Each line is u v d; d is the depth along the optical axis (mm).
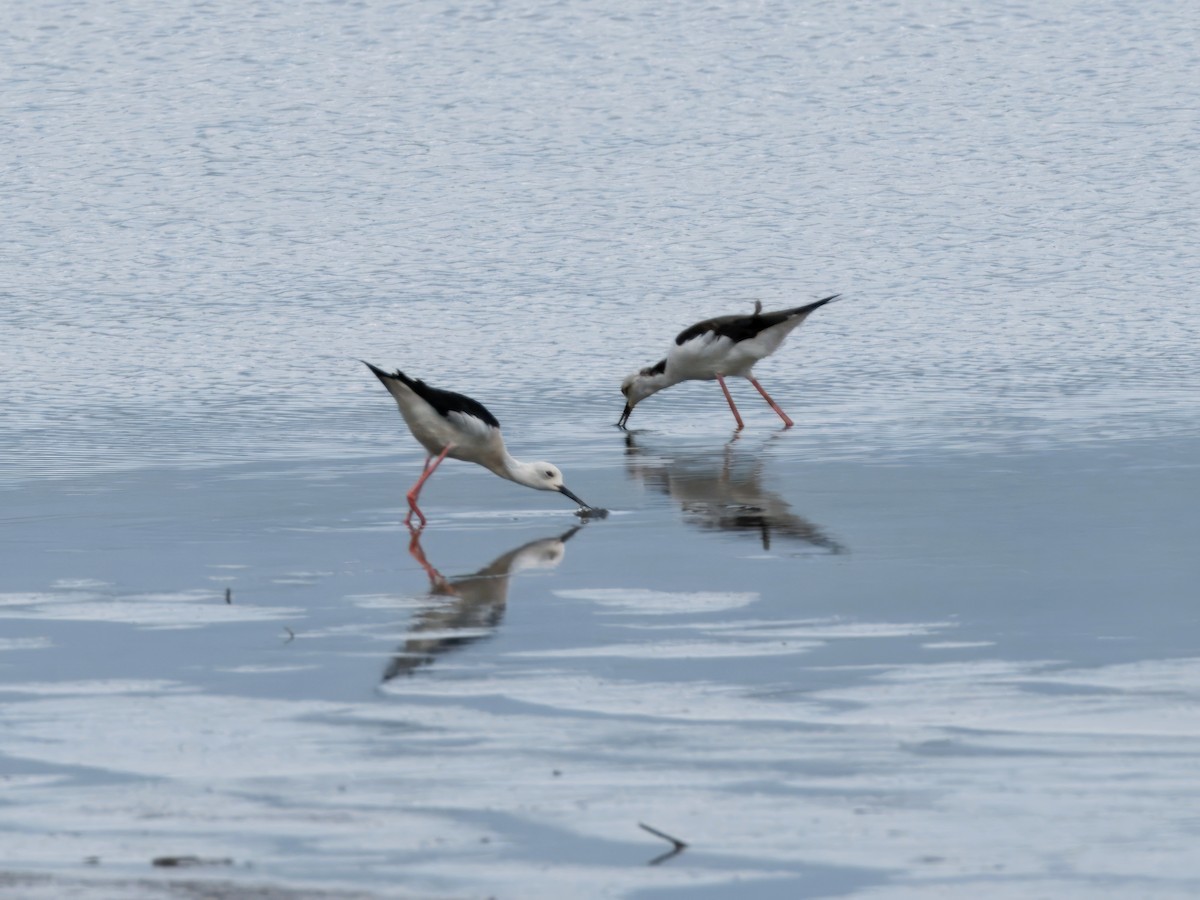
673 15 70688
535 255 37531
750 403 23359
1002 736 8727
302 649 10758
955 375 24781
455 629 11258
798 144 50906
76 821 7621
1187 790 7871
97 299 32625
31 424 21484
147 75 62031
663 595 12219
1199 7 70938
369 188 45844
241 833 7453
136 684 9961
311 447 19891
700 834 7422
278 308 31734
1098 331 28328
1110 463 17547
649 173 47219
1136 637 10742
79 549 14258
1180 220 39688
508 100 57781
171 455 19297
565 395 24312
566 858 7168
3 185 46438
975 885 6859
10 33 68625
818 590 12289
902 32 67688
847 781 8070
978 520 14836
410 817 7652
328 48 66188
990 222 40156
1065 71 61094
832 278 34531
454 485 17453
